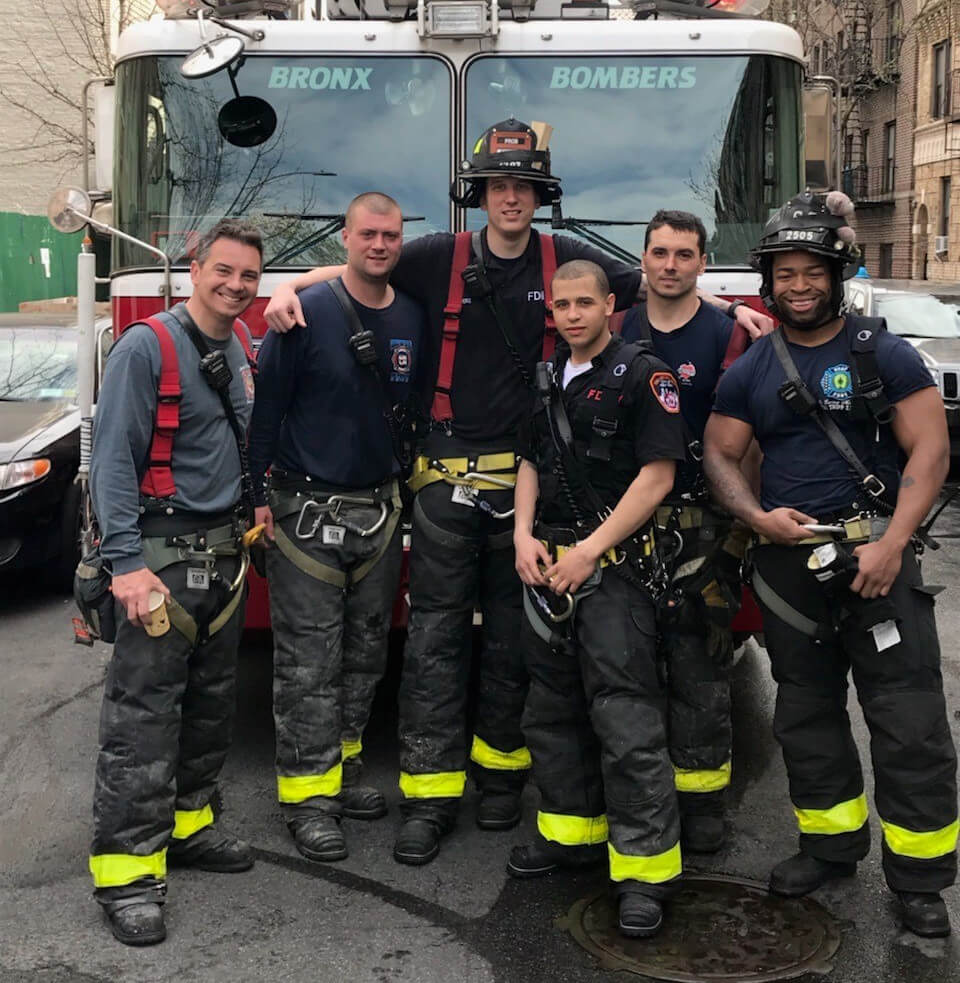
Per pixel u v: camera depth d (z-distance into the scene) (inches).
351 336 161.6
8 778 197.9
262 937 145.2
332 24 197.5
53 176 864.3
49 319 399.9
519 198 161.3
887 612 143.2
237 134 199.0
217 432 151.6
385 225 157.3
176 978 136.3
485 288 163.0
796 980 135.3
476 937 145.3
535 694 159.0
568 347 158.1
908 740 143.6
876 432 147.9
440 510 167.9
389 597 174.6
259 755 205.9
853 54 1467.8
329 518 165.9
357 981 135.4
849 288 433.7
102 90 211.3
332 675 169.0
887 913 150.7
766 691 242.7
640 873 146.2
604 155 199.2
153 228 199.9
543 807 161.2
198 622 151.1
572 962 139.5
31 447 299.4
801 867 155.5
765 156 200.5
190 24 199.6
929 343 506.6
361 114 198.7
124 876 146.6
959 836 172.2
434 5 193.6
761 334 162.7
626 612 150.3
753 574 157.5
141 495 148.1
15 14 839.1
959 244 1316.4
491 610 173.3
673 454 147.4
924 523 155.4
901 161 1461.6
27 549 299.0
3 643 278.8
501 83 198.1
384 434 167.3
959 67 1288.1
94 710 232.4
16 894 156.9
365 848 169.9
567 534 153.3
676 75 198.7
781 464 151.5
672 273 161.0
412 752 170.4
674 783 150.6
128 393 144.2
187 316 150.5
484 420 166.9
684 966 138.5
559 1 214.1
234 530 154.2
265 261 197.3
